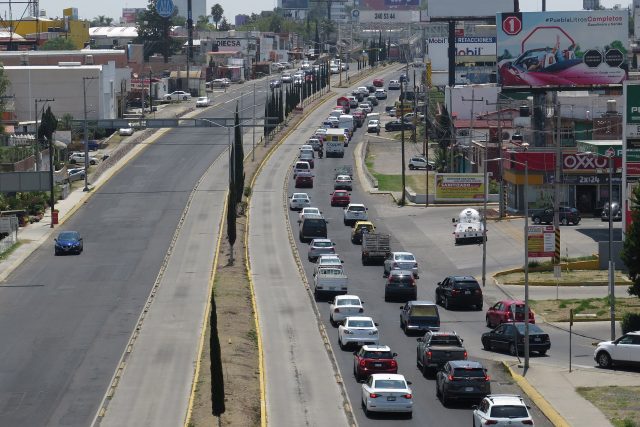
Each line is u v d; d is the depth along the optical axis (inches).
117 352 5910.4
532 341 5797.2
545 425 4498.0
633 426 4419.3
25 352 5949.8
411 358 5738.2
